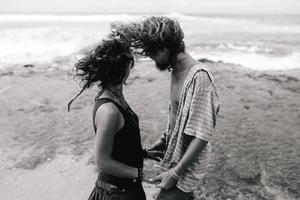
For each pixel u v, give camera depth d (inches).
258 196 152.3
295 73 425.1
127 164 80.6
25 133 220.7
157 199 98.0
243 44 730.2
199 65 85.5
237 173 171.0
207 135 83.7
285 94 313.7
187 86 84.8
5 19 1758.1
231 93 311.4
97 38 725.9
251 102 286.8
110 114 73.5
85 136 217.6
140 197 86.9
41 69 406.6
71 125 234.8
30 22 1424.7
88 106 273.4
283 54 592.4
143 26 80.4
